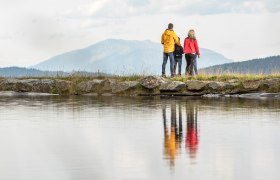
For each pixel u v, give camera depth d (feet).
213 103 63.62
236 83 78.23
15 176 23.71
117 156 28.19
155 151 29.60
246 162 26.17
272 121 43.21
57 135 36.35
